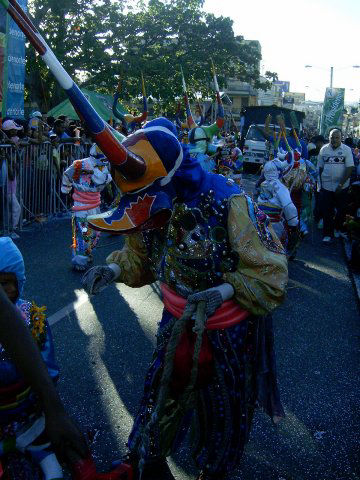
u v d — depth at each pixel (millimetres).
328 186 10438
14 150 9570
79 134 13359
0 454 2168
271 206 6918
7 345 1627
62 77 1999
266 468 3289
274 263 2564
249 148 26578
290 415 3943
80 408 3865
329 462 3393
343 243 10492
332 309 6539
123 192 2365
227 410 2695
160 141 2346
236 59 28406
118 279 2939
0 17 11500
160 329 2795
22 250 8602
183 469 3209
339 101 34062
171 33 26328
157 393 2734
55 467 2229
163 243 2715
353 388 4453
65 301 6191
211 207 2541
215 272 2617
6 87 11945
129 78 25406
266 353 2887
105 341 5070
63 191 7344
